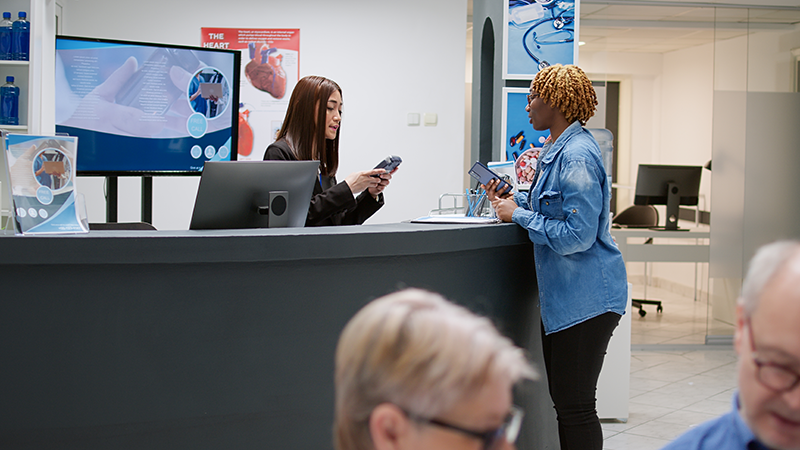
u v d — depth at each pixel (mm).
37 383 1776
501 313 2383
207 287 1848
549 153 2283
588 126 5129
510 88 3805
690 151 7734
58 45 2902
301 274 1919
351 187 2525
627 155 8430
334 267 1951
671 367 4863
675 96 8047
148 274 1808
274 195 2125
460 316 562
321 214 2453
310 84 2670
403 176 5676
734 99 5680
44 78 4023
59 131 2939
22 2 4066
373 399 525
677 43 7480
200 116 3195
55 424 1788
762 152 5680
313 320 1940
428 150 5672
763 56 5680
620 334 3611
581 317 2195
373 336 538
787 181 5680
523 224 2275
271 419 1917
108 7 5398
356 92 5609
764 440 728
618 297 2219
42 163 1812
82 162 2982
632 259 5891
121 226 2266
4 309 1756
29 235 1733
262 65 5531
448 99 5648
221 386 1873
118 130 3033
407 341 525
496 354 532
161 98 3102
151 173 3121
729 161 5680
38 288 1763
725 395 4145
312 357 1946
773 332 691
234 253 1809
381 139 5648
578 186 2135
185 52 3131
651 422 3621
